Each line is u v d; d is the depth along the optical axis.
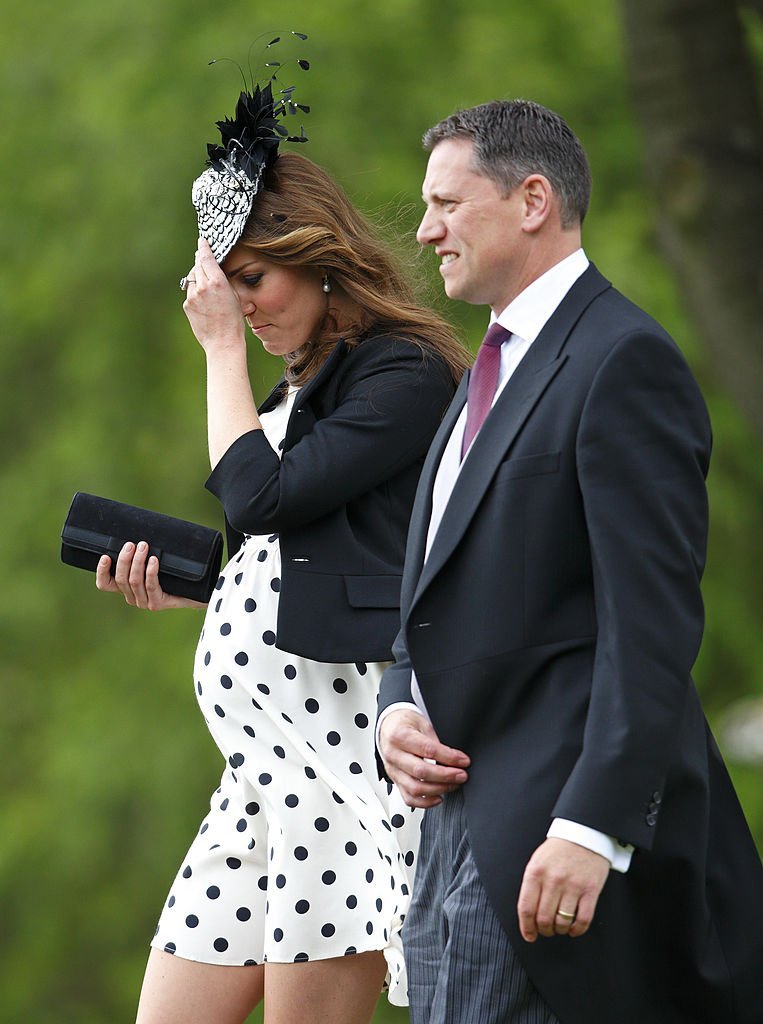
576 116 36.28
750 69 19.23
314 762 12.40
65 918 42.41
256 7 37.81
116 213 38.97
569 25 37.44
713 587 38.19
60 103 40.56
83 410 41.00
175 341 40.06
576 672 9.66
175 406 39.81
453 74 36.38
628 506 9.33
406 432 12.25
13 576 41.84
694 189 19.09
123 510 12.76
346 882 12.43
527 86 35.91
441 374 12.57
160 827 40.41
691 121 19.11
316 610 12.10
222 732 12.78
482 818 9.77
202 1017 12.71
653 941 9.85
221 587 12.95
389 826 12.41
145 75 38.47
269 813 12.57
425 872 10.48
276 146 12.58
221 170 12.60
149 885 41.28
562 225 10.26
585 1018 9.64
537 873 9.12
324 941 12.34
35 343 42.44
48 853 41.31
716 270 19.25
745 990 9.97
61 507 41.09
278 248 12.42
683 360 9.71
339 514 12.23
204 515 39.28
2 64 41.41
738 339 19.39
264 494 11.91
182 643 40.88
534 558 9.70
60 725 41.50
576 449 9.57
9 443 43.12
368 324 12.77
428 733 10.30
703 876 9.77
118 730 40.44
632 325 9.78
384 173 35.06
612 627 9.20
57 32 41.16
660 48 19.06
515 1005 9.77
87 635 42.56
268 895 12.47
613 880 9.72
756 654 38.12
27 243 40.97
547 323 10.12
